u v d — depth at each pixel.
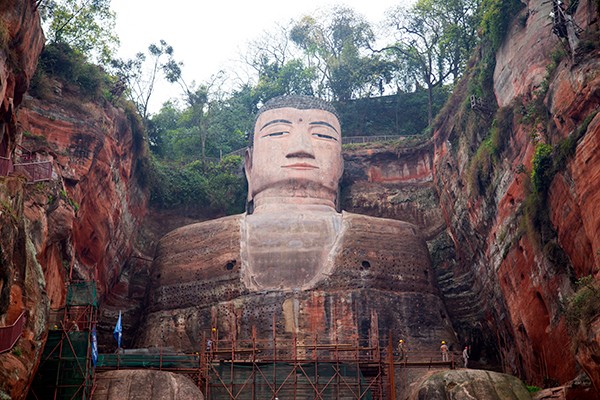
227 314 29.67
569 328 20.11
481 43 33.22
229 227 31.88
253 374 24.73
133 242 35.22
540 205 24.59
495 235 29.09
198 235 32.16
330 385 24.92
